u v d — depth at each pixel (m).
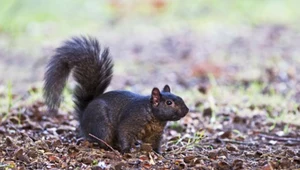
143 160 9.14
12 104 13.23
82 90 10.62
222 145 10.63
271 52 21.89
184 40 25.36
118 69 20.06
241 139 11.08
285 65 19.31
